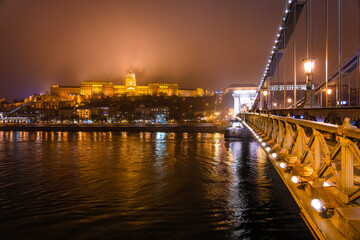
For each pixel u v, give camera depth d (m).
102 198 20.91
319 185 5.12
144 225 15.27
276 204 19.03
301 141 6.98
